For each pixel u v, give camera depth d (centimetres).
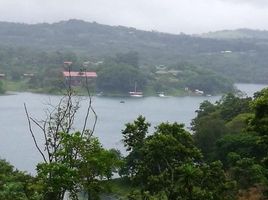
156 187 3086
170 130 3456
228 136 7106
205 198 2953
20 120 15275
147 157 3284
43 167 2316
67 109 2672
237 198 3797
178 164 3241
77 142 2397
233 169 4938
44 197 2331
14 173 3809
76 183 2356
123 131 3578
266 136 3303
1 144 11181
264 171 3856
